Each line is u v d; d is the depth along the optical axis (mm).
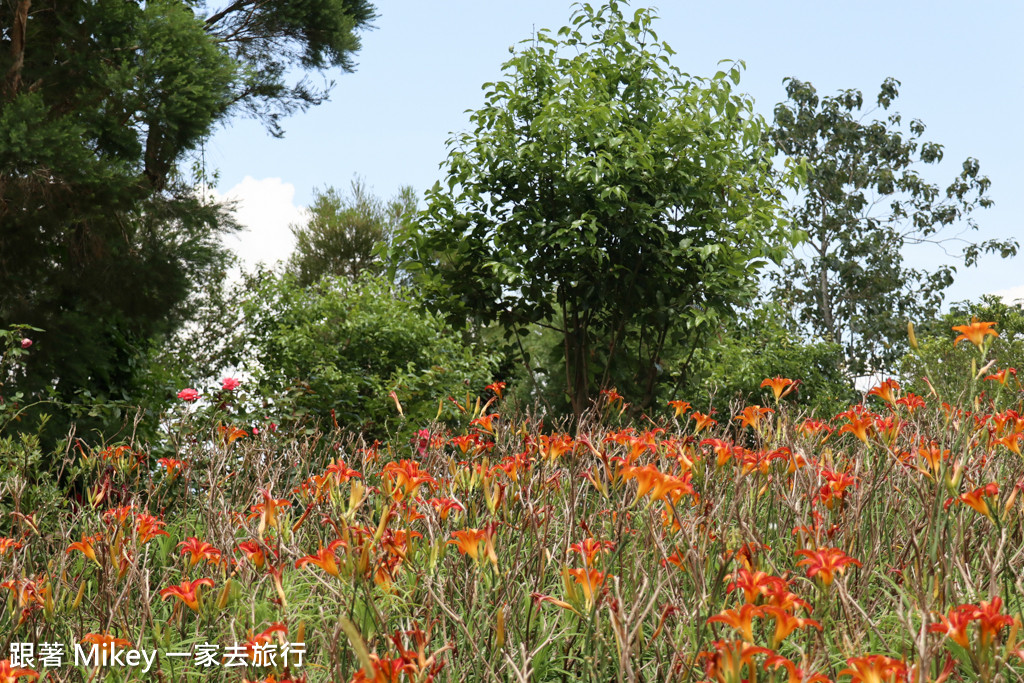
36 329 5598
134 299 7121
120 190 6684
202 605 1924
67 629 2342
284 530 2062
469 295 5637
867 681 1280
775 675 1460
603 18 5652
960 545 2023
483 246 5492
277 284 10523
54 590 2449
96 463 3488
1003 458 2717
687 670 1592
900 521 2580
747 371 9477
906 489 2588
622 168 5180
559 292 5480
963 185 18594
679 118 5227
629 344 6055
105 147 7285
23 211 6488
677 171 5227
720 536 1844
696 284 5391
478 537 1874
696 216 5281
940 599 1830
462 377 8641
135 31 7453
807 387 10047
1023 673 1712
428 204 5652
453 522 2510
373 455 3318
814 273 18688
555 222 5195
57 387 6555
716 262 5270
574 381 5730
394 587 1847
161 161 7738
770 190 5625
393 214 19375
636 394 5707
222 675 1986
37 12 7348
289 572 2451
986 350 2213
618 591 1686
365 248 18922
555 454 2557
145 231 7434
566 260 5340
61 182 6438
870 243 18094
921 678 1273
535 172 5406
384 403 6773
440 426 3578
